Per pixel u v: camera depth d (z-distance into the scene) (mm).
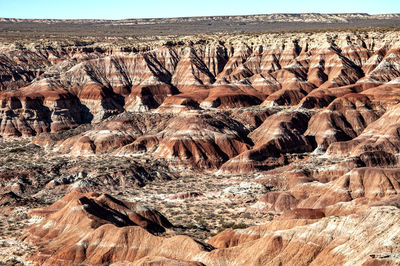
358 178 190375
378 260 116375
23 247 158000
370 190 186250
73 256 146500
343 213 164125
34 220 179000
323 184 195875
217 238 151000
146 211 174625
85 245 149000
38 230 164750
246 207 197125
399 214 127688
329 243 129250
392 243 121312
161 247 144000
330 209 168000
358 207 164125
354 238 126875
